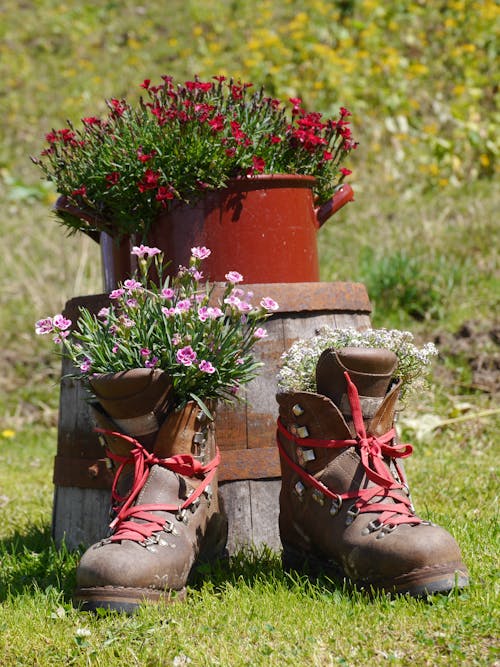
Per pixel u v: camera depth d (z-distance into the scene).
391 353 2.54
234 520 2.91
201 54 11.87
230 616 2.33
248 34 12.14
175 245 3.00
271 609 2.36
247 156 2.98
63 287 7.17
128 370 2.51
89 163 3.04
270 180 3.01
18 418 6.10
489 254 6.95
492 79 10.16
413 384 2.76
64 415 3.13
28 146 10.23
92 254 7.57
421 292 6.40
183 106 3.05
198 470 2.60
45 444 5.71
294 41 11.08
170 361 2.57
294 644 2.15
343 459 2.52
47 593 2.57
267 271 3.00
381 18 11.90
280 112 3.27
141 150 2.94
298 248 3.06
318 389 2.60
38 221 8.53
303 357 2.68
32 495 4.34
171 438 2.57
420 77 10.48
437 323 6.18
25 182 9.52
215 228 2.98
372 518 2.46
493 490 3.80
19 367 6.58
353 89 9.91
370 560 2.39
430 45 11.27
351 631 2.19
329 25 11.70
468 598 2.29
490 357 5.66
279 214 3.02
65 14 13.57
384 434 2.58
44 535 3.45
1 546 3.26
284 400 2.60
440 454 4.66
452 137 9.01
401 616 2.24
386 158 8.91
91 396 2.79
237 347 2.69
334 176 3.32
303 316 2.96
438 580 2.32
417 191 8.43
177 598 2.45
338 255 7.18
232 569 2.76
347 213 8.00
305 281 3.08
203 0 13.36
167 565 2.42
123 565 2.36
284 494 2.70
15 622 2.36
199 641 2.19
